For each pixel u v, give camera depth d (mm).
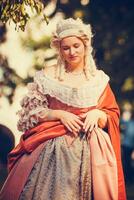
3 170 12758
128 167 20016
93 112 8266
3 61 18734
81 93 8281
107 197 8203
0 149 12305
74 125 8211
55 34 8375
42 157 8211
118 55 20875
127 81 20812
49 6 19719
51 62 19859
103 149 8258
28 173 8203
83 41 8359
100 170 8203
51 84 8336
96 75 8414
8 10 8977
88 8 20891
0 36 17891
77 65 8383
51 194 8125
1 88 18578
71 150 8203
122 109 21031
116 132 8359
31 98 8336
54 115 8258
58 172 8141
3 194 8305
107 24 21156
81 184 8148
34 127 8320
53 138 8242
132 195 16188
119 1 21281
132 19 21391
